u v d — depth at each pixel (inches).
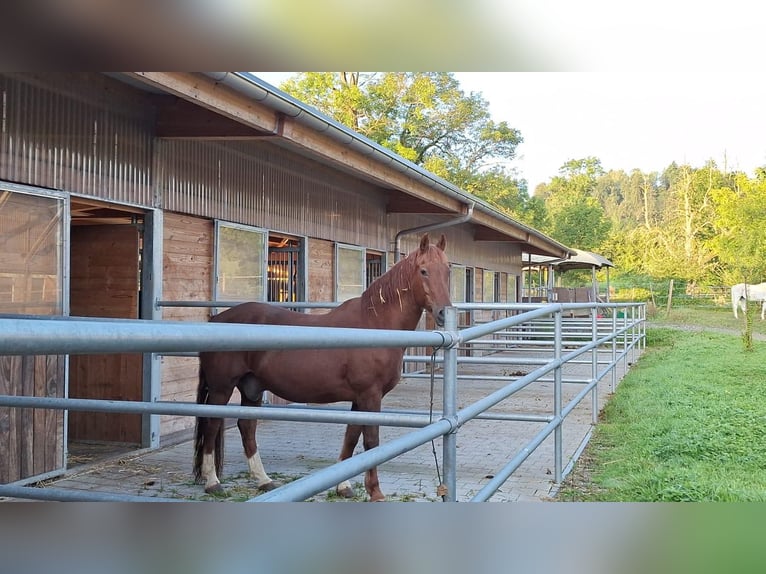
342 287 386.9
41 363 187.2
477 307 190.2
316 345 54.7
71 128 196.7
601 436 277.3
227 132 228.1
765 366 538.9
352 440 174.1
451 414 91.3
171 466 212.4
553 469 215.9
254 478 196.9
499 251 764.0
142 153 227.6
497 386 435.2
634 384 440.1
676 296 1359.5
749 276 768.9
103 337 34.3
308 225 346.3
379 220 438.6
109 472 203.0
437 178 357.4
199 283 261.7
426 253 169.5
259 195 302.2
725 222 845.8
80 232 247.8
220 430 182.5
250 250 295.6
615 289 1509.6
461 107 1391.5
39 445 187.6
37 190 183.8
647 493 184.4
